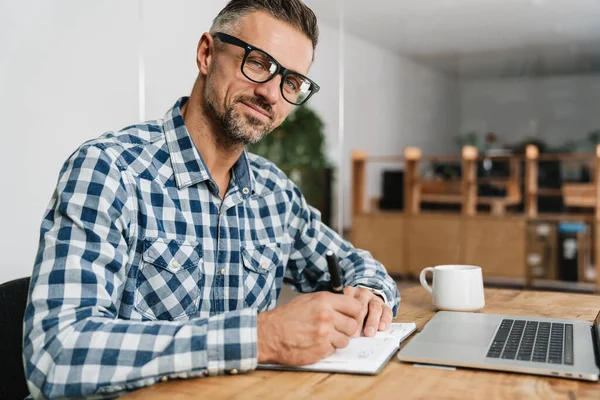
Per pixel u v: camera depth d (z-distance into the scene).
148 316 0.88
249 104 0.91
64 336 0.66
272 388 0.63
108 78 2.97
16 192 2.57
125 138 0.92
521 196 4.64
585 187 4.38
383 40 4.80
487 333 0.82
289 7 0.91
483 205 4.66
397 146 4.96
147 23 3.16
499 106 5.62
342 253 1.19
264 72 0.90
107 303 0.73
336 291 0.89
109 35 2.97
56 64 2.72
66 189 0.79
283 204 1.12
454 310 1.04
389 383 0.65
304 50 0.93
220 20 0.94
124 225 0.82
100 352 0.66
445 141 5.49
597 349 0.73
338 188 4.37
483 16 4.96
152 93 3.21
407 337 0.87
